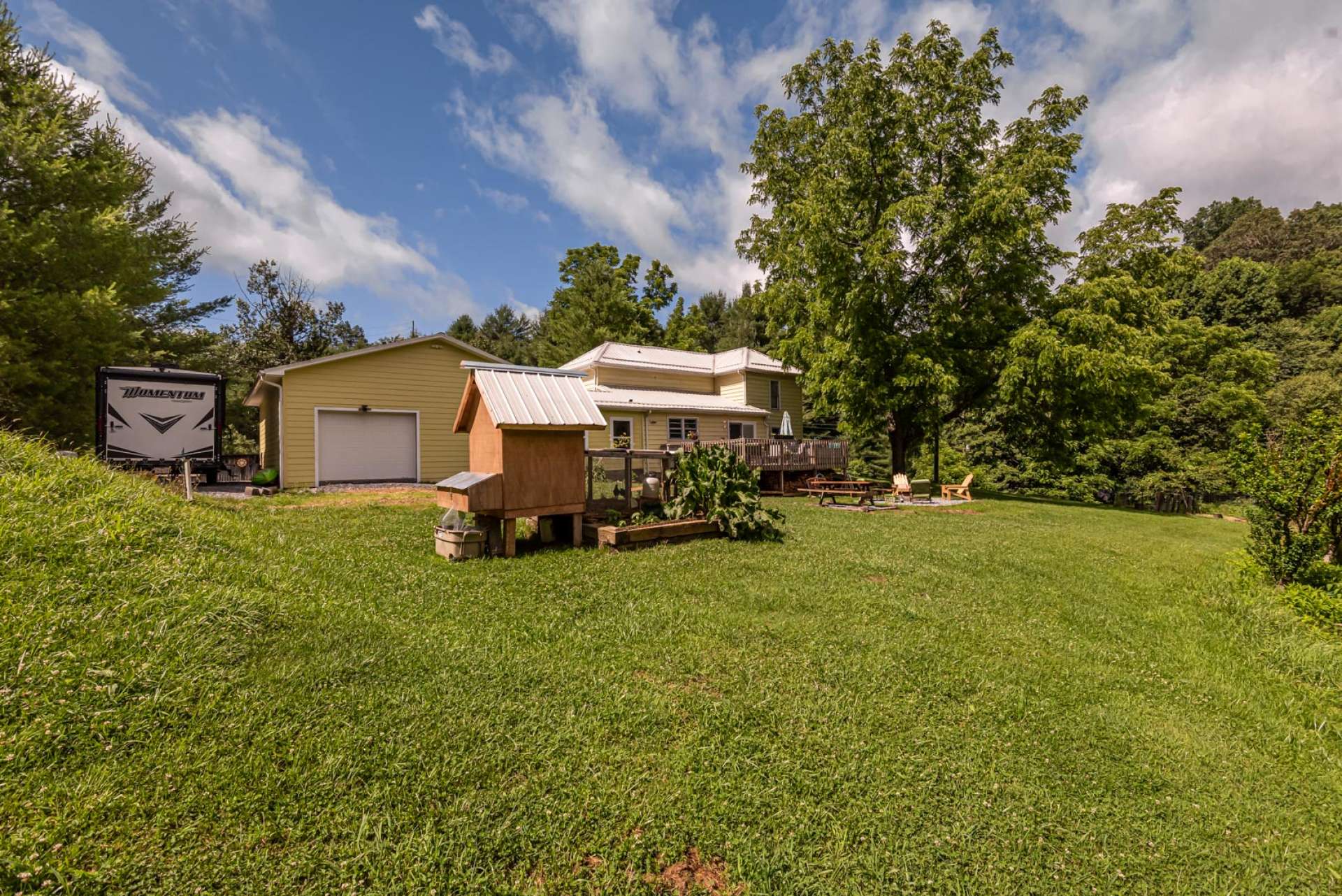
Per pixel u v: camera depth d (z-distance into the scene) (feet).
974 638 14.40
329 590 14.06
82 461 16.94
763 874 6.39
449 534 18.88
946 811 7.68
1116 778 8.91
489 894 5.84
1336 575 20.80
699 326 128.06
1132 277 57.26
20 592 9.45
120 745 7.15
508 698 9.66
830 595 16.94
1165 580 23.11
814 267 55.93
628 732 8.91
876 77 52.75
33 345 36.63
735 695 10.37
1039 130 55.93
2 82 41.19
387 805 6.84
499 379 20.76
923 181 54.90
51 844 5.69
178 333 60.39
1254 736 10.84
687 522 23.43
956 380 50.29
